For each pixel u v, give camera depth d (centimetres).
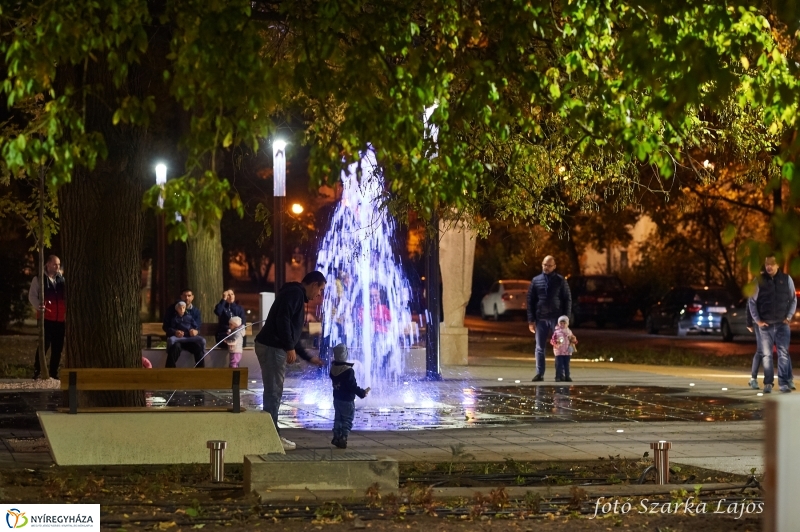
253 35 901
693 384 2138
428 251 2197
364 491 931
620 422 1527
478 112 962
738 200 4375
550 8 1005
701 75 845
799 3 814
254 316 4506
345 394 1238
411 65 942
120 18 902
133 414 1088
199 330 2234
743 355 3028
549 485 1015
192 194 848
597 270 6706
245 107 902
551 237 5184
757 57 981
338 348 1245
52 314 2064
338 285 2367
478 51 1041
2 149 836
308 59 939
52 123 848
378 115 898
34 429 1355
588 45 1005
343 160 971
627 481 1034
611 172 1475
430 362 2197
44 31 868
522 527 805
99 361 1202
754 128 1438
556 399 1847
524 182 1429
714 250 4909
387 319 2367
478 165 960
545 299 2194
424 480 1033
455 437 1352
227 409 1123
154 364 2200
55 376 2116
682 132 1055
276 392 1220
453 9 1001
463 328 2600
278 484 925
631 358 2980
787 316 1930
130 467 1084
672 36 902
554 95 990
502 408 1706
